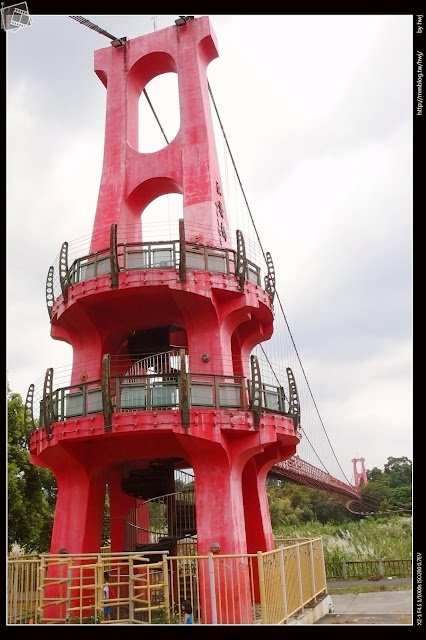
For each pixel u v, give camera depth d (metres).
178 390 20.02
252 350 27.14
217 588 19.41
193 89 26.47
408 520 45.84
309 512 71.00
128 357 25.80
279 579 17.77
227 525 20.00
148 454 21.95
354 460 86.25
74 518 21.89
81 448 21.88
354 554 35.94
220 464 20.58
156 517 33.78
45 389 21.67
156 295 22.14
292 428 22.88
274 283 25.73
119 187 25.81
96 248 24.94
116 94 27.69
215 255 22.75
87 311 22.89
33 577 18.98
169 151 25.94
